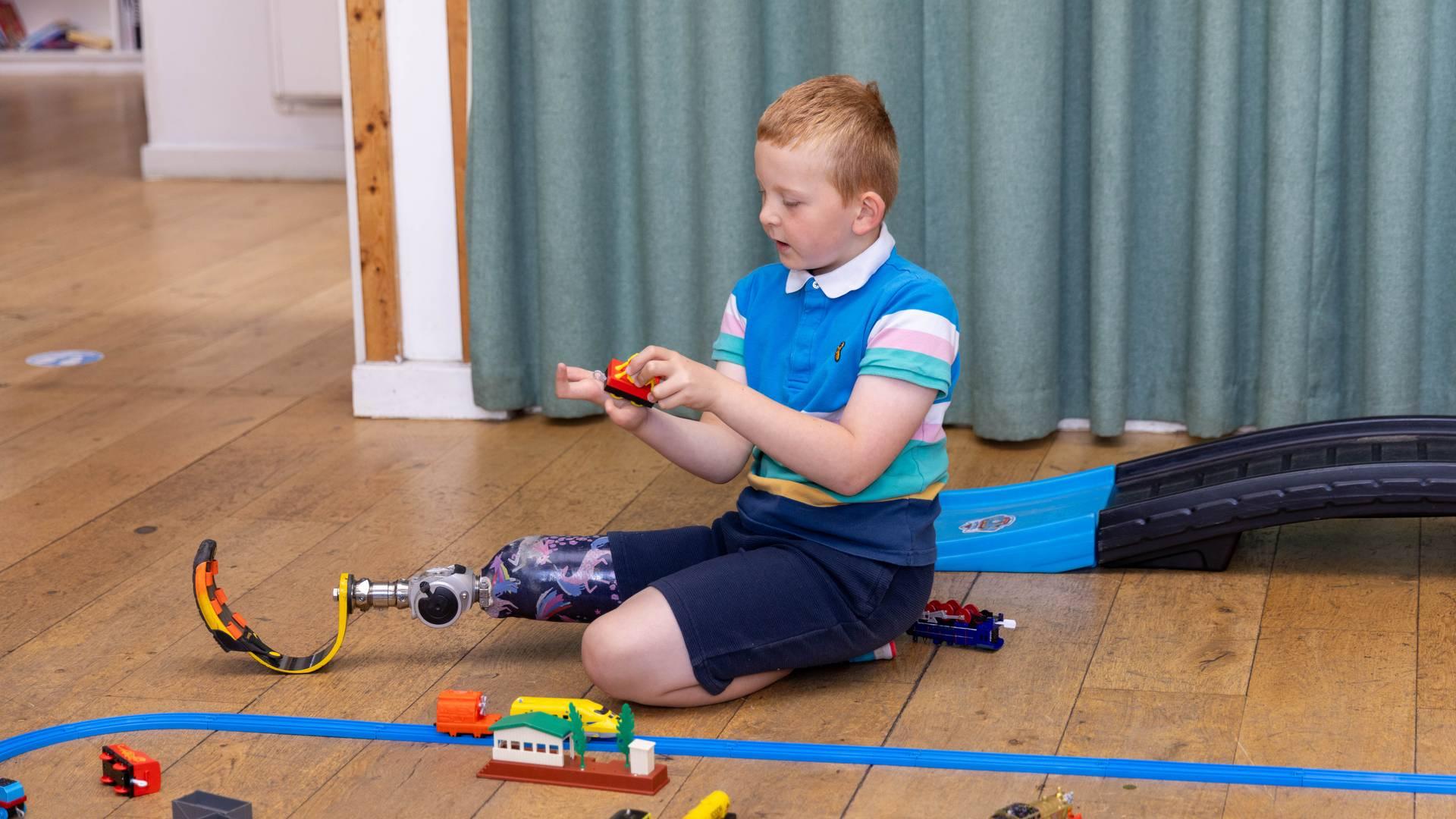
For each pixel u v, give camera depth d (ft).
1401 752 4.11
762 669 4.46
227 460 7.07
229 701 4.62
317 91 15.42
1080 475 6.01
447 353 7.70
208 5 15.51
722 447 4.78
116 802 4.00
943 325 4.37
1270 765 4.03
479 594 4.75
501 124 7.13
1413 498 5.12
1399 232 6.40
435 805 3.96
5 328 9.66
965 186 7.00
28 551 5.93
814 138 4.27
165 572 5.70
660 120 7.03
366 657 4.93
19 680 4.79
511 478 6.76
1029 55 6.51
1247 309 6.88
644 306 7.38
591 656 4.37
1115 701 4.48
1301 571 5.45
